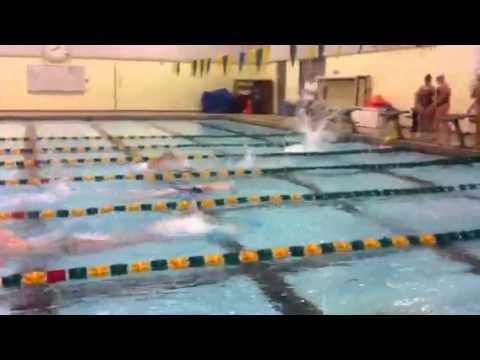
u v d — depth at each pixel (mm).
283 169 6430
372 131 10453
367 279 3127
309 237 3934
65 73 15711
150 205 4656
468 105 9148
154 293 2916
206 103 16484
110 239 3852
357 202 4961
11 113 14555
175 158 6742
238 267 3311
